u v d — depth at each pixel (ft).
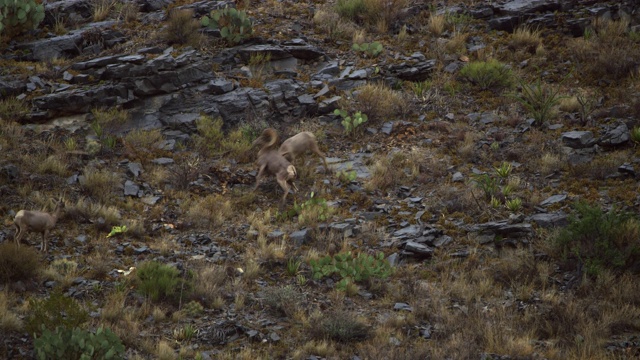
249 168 50.65
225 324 33.45
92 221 42.73
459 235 43.04
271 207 46.62
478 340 33.22
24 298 34.17
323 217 44.47
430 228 43.42
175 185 47.75
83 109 54.08
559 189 47.60
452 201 46.09
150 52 59.82
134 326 32.48
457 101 59.88
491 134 55.11
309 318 34.50
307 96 58.18
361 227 43.65
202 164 50.19
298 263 39.32
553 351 31.73
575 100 58.08
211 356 31.22
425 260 41.01
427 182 49.14
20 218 37.42
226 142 53.01
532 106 57.47
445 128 55.88
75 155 48.88
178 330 32.83
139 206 45.01
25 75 56.18
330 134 55.67
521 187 48.03
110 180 46.62
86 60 59.41
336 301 36.65
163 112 55.42
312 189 48.26
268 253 40.37
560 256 40.16
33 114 52.54
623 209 43.39
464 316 35.01
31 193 44.04
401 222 44.73
